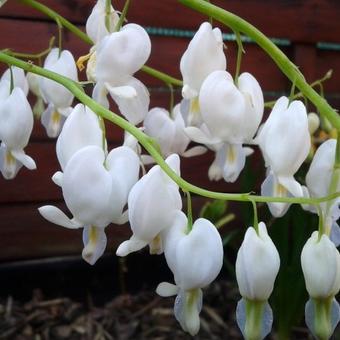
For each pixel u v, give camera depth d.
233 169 0.14
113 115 0.13
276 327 0.32
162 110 0.18
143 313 0.35
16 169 0.16
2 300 0.35
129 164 0.12
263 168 0.32
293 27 0.36
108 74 0.14
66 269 0.36
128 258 0.38
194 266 0.12
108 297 0.37
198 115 0.14
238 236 0.34
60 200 0.34
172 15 0.33
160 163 0.12
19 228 0.33
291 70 0.13
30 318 0.33
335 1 0.37
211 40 0.14
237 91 0.14
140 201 0.12
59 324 0.33
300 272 0.28
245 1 0.35
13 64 0.14
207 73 0.14
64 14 0.31
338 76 0.39
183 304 0.12
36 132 0.33
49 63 0.17
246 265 0.12
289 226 0.29
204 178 0.36
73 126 0.13
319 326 0.12
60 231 0.35
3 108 0.15
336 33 0.38
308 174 0.14
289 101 0.13
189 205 0.12
